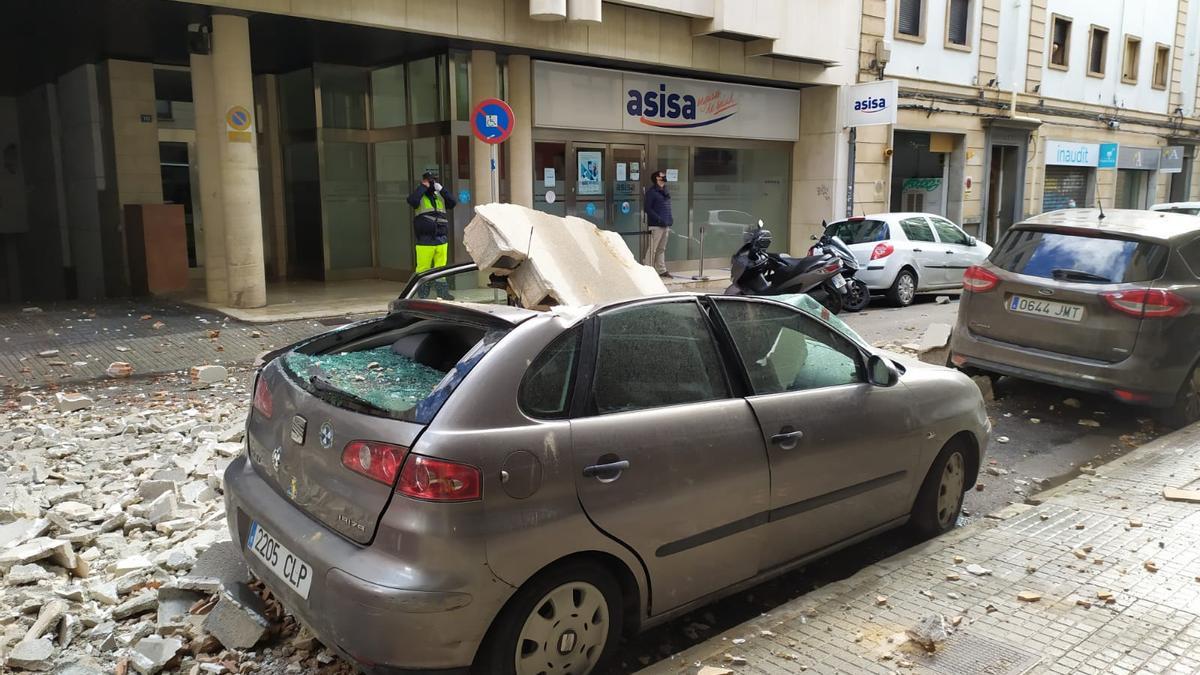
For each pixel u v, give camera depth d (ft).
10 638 11.44
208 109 40.81
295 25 40.34
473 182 47.47
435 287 18.62
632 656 12.00
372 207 54.90
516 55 47.39
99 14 38.55
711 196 60.75
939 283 48.88
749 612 13.38
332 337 13.74
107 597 12.53
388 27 40.32
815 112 63.87
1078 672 10.67
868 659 10.99
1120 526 15.61
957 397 15.49
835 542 13.44
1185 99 101.24
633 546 10.58
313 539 9.95
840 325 14.23
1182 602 12.59
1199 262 22.84
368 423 9.80
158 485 16.44
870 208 67.05
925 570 13.74
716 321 12.43
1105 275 22.57
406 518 9.16
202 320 37.58
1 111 61.67
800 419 12.60
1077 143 86.48
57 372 28.25
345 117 53.16
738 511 11.73
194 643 11.39
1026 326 23.80
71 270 57.26
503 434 9.61
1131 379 21.85
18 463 18.48
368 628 9.09
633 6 48.34
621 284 18.93
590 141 52.54
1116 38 89.25
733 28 51.44
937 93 70.79
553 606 10.01
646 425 10.84
